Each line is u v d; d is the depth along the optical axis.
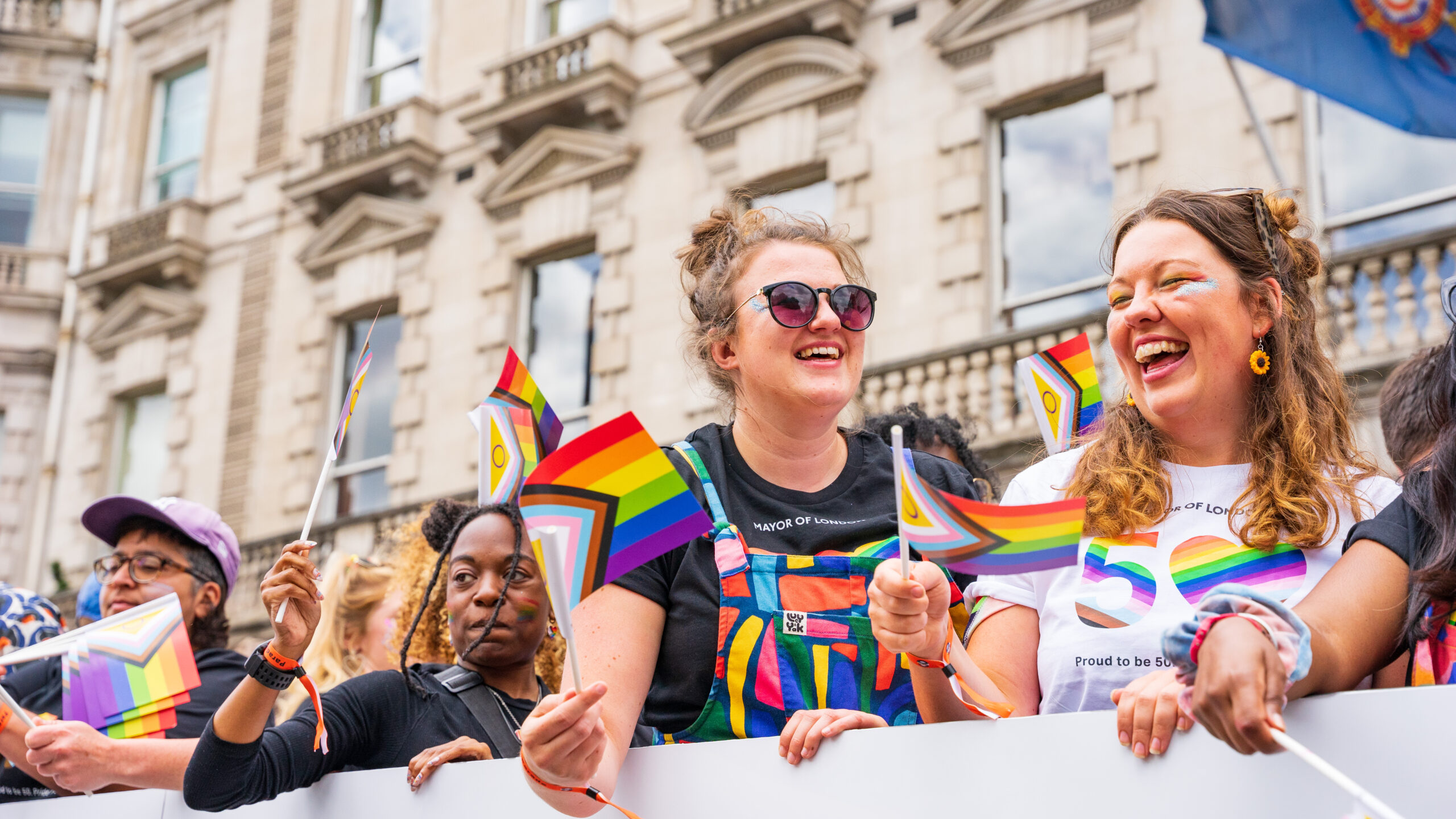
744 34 12.39
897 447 1.60
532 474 1.64
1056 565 1.60
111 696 2.45
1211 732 1.41
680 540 1.64
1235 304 2.01
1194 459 2.04
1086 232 10.69
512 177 13.92
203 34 17.28
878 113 11.76
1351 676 1.59
